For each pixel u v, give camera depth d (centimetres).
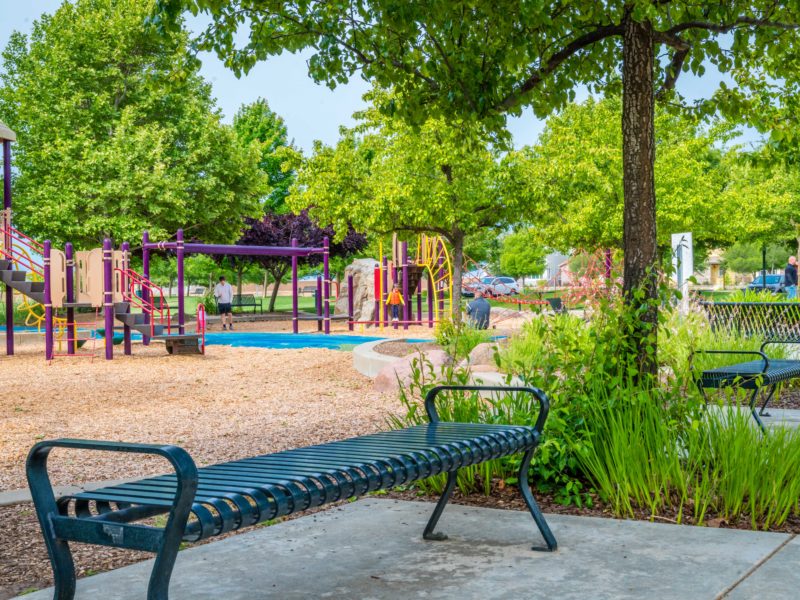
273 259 4069
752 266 7431
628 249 518
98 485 533
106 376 1421
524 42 595
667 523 403
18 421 904
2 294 3284
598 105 3231
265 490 258
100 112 3206
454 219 2377
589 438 454
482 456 347
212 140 3344
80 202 3081
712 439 452
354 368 1421
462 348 888
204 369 1536
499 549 366
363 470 292
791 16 571
